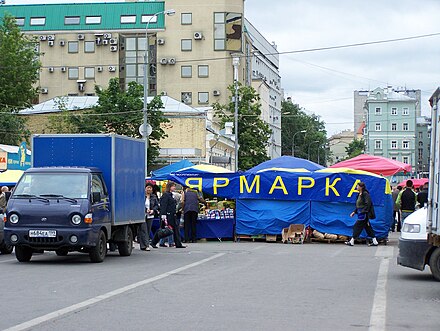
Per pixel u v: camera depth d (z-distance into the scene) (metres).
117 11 94.69
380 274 15.70
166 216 23.78
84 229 17.27
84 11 95.38
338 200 26.61
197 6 91.88
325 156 149.50
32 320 9.48
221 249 23.31
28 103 65.38
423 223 14.38
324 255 20.89
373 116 135.12
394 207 32.50
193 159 59.69
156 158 58.38
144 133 41.22
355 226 25.31
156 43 92.62
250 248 23.80
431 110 12.62
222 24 91.50
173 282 13.90
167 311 10.32
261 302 11.30
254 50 113.19
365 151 144.88
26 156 42.28
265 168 29.72
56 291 12.43
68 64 94.50
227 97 90.88
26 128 60.06
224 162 62.84
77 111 59.09
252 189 27.44
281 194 27.06
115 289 12.75
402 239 14.58
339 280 14.50
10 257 20.12
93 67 94.06
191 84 91.56
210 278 14.66
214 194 27.69
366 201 25.11
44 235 17.22
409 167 31.59
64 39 94.75
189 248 23.78
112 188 18.88
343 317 9.98
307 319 9.77
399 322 9.63
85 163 19.00
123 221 19.61
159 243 24.84
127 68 93.25
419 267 14.38
